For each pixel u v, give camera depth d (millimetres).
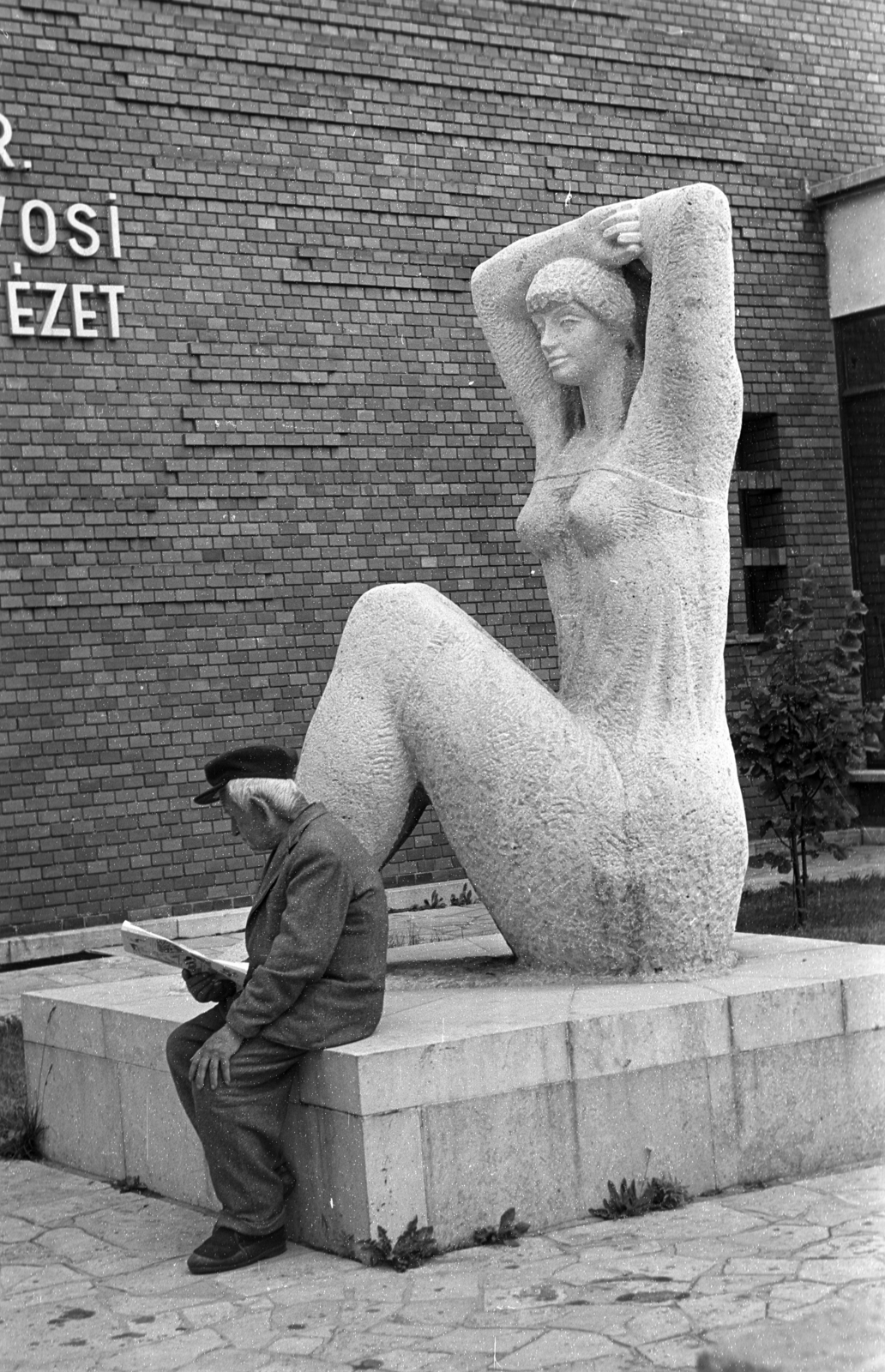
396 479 13227
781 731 10484
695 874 5734
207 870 12133
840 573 15797
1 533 11492
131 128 12102
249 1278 4625
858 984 5535
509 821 5754
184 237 12312
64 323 11789
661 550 5883
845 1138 5469
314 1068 4797
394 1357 3943
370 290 13172
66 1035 6148
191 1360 4031
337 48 13062
